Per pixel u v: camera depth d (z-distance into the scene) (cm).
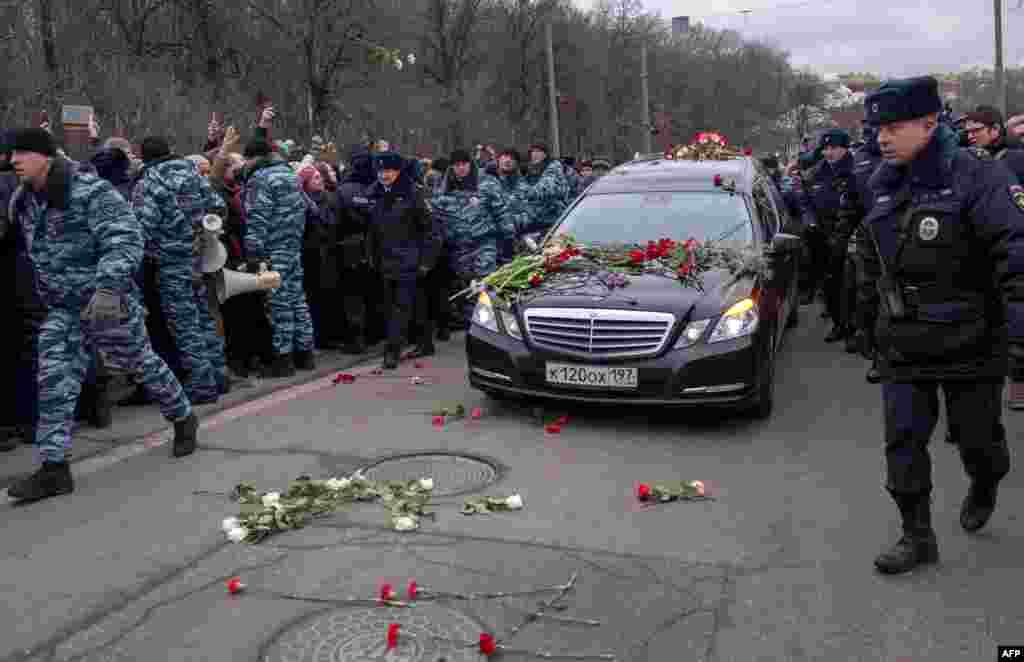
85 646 354
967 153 379
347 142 2486
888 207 392
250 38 2433
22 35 1380
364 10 2511
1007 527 448
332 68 2488
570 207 773
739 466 546
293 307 817
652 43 5434
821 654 338
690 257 645
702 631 355
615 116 4822
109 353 553
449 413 666
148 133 1536
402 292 842
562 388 612
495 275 670
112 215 508
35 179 500
